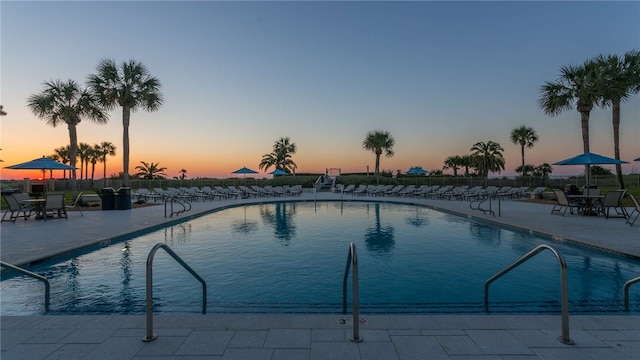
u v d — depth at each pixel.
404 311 3.76
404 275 5.20
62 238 7.36
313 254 6.66
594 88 13.52
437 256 6.42
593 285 4.54
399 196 23.73
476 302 4.04
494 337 2.56
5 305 3.97
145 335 2.61
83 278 5.05
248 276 5.19
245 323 2.80
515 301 4.03
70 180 33.62
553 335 2.59
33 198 12.43
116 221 10.30
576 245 6.75
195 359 2.25
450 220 11.56
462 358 2.25
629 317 2.90
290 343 2.46
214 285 4.75
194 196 19.73
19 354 2.34
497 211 12.61
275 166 43.22
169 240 8.10
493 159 35.38
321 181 35.69
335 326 2.75
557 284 4.65
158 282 4.87
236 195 23.95
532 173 43.38
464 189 20.86
